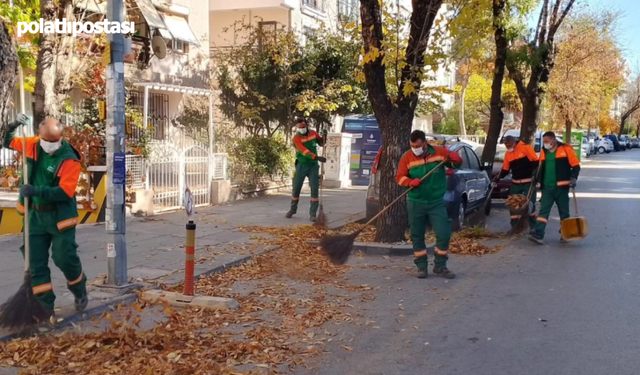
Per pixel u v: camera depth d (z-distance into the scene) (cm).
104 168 1078
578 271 825
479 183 1266
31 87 1321
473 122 3919
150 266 794
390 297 700
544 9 1720
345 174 1916
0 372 462
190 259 656
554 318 619
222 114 1812
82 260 816
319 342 547
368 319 616
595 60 3173
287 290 721
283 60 1748
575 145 3347
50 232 547
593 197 1734
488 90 3550
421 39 946
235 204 1413
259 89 1769
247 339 549
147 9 1534
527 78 2386
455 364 498
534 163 1106
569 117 3353
